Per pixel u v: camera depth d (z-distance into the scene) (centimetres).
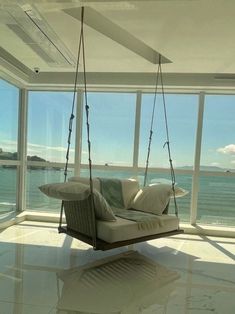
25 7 228
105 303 223
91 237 289
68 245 358
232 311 217
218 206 453
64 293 237
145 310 215
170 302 229
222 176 449
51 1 216
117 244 280
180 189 366
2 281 254
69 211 324
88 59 356
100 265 301
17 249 337
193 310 217
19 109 479
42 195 492
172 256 335
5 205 454
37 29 272
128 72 425
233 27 252
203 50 308
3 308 210
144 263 311
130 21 245
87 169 475
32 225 439
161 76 407
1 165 432
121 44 309
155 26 253
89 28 268
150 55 357
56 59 357
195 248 365
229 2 209
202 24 247
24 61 369
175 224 336
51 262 303
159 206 353
